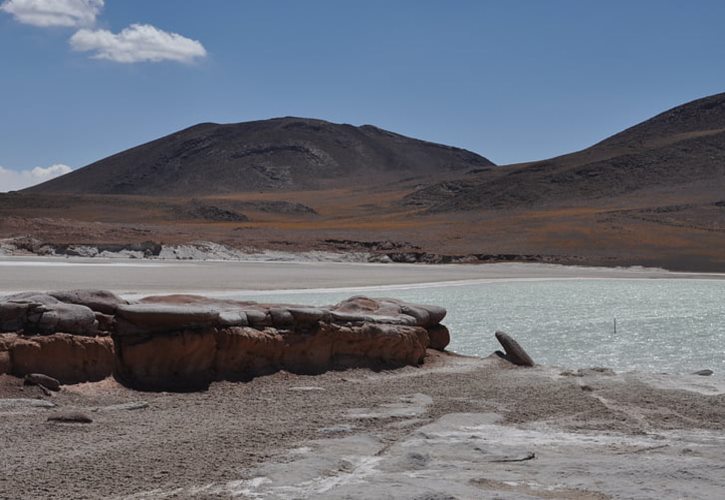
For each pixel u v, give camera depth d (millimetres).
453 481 6043
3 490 6117
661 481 6066
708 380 11164
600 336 23828
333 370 12242
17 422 8430
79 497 5957
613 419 8727
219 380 11148
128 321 11055
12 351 10086
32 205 125938
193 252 65125
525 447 7332
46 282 35562
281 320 12102
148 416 8969
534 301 35000
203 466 6656
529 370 12602
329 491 5797
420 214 135125
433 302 33750
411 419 8719
